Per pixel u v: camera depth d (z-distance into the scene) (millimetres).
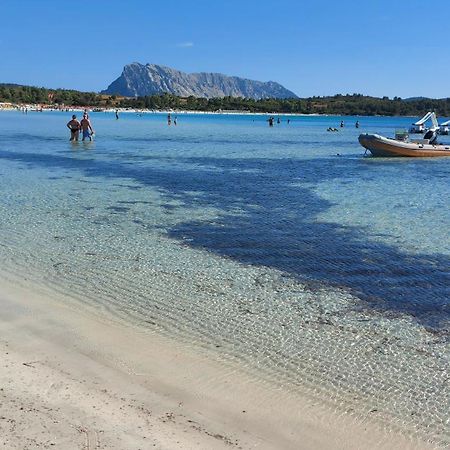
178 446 5500
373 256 13445
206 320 9320
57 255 12875
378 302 10391
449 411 6668
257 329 9000
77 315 9328
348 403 6785
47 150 40750
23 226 15688
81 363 7434
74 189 22625
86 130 49375
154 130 78312
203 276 11641
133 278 11398
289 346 8391
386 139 39094
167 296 10414
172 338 8547
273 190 23641
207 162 34938
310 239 15016
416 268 12539
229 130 85250
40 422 5719
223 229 16016
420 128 46562
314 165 34469
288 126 112625
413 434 6164
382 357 8094
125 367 7406
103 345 8125
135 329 8844
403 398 6945
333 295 10711
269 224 16781
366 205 20234
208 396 6742
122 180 25688
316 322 9359
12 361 7297
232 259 12984
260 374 7457
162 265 12344
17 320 8945
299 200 21156
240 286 11086
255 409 6504
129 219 17094
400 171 31781
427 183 26562
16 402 6117
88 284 10953
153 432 5738
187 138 60812
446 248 14250
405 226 16719
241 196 21906
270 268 12359
